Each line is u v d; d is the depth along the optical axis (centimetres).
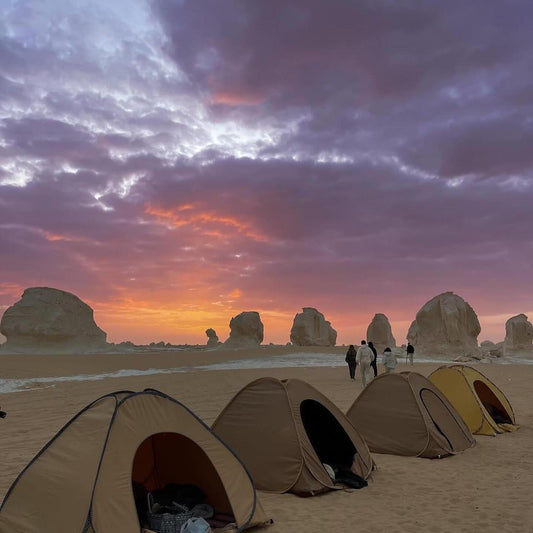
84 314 6103
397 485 869
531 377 2691
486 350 5697
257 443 867
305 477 818
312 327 6688
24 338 5662
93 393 2073
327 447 956
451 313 4406
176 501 689
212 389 2191
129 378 2720
